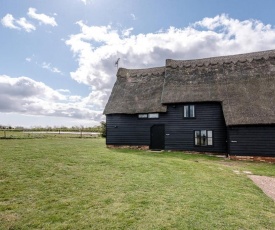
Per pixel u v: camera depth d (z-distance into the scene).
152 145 25.30
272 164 18.05
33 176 9.55
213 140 22.77
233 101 21.25
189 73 26.09
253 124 19.11
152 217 6.39
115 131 26.55
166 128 24.67
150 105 25.22
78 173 10.48
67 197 7.56
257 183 11.18
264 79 22.16
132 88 28.34
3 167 10.62
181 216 6.53
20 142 22.75
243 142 19.73
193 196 8.23
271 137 19.12
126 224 5.93
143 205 7.18
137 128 25.91
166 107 24.59
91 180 9.52
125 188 8.73
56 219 6.03
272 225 6.32
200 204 7.48
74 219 6.07
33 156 13.77
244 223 6.31
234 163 17.86
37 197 7.41
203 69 25.97
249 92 21.48
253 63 24.28
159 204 7.32
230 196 8.51
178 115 24.30
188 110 23.98
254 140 19.50
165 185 9.44
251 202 8.03
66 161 12.87
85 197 7.62
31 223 5.77
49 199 7.30
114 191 8.34
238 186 10.16
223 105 21.39
